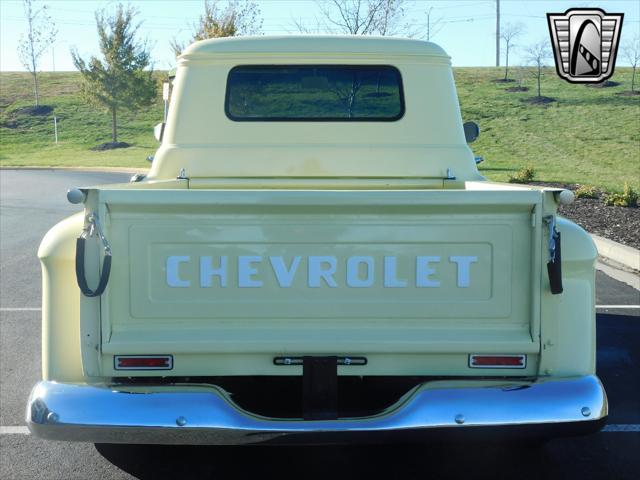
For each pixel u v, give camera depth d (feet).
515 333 10.49
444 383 10.30
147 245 10.27
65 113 171.12
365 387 11.50
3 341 21.13
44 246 10.56
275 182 15.88
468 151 16.12
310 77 15.93
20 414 15.80
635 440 14.39
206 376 10.56
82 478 12.87
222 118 15.83
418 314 10.41
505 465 13.32
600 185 63.87
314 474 12.92
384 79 16.06
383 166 16.01
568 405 10.12
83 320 10.29
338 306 10.37
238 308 10.36
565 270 10.62
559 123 126.52
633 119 126.82
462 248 10.35
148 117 169.07
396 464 13.33
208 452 13.89
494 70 196.44
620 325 22.47
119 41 136.98
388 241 10.31
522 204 10.13
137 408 9.98
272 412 11.07
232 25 80.07
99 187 10.80
